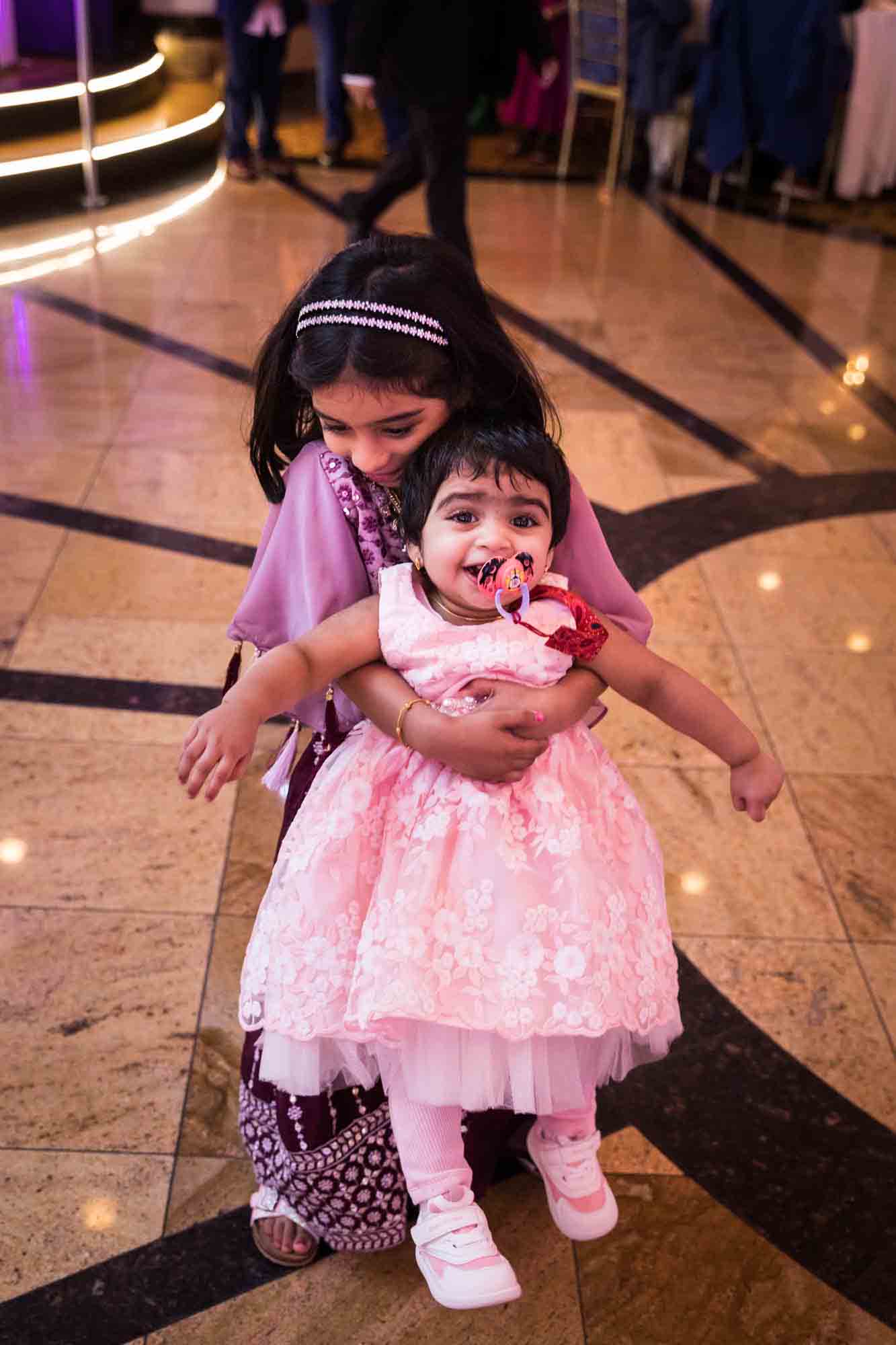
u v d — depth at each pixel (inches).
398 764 53.8
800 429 173.6
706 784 104.0
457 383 49.5
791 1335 64.7
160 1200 69.4
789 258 246.4
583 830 52.6
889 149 282.7
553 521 52.4
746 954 88.0
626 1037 56.7
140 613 122.3
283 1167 62.7
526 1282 66.4
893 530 148.6
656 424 171.3
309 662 52.5
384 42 193.5
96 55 283.6
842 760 108.5
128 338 185.9
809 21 255.9
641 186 290.0
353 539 54.9
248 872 91.6
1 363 175.2
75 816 95.7
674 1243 69.1
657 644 122.9
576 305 212.8
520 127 329.7
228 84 260.2
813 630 127.2
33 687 110.1
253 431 55.9
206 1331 63.3
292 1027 51.4
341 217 248.1
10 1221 67.6
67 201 243.9
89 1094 74.7
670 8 265.0
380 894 51.3
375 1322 64.1
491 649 51.9
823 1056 80.9
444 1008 49.6
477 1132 62.7
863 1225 70.8
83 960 83.3
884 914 92.4
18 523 136.5
